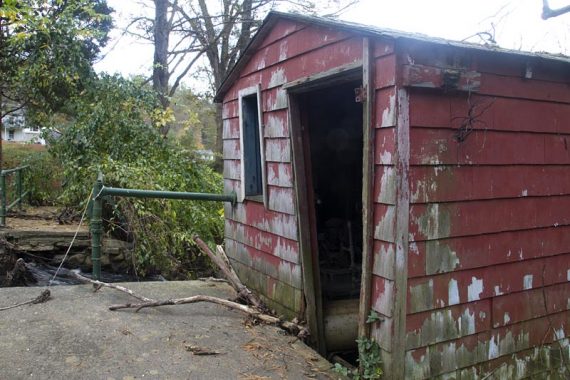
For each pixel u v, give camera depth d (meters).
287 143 3.91
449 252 2.91
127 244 7.03
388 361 2.78
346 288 4.43
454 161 2.89
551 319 3.47
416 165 2.74
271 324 3.71
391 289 2.75
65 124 9.69
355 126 5.23
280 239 4.12
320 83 3.39
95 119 8.28
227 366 2.95
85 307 3.67
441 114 2.82
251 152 4.70
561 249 3.49
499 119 3.08
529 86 3.22
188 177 8.46
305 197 3.83
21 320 3.34
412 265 2.76
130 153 8.29
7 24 8.91
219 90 5.02
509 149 3.15
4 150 11.81
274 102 4.05
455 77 2.77
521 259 3.26
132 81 9.05
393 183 2.70
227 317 3.79
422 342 2.83
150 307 3.79
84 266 6.89
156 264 7.02
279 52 3.92
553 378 3.48
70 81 8.91
